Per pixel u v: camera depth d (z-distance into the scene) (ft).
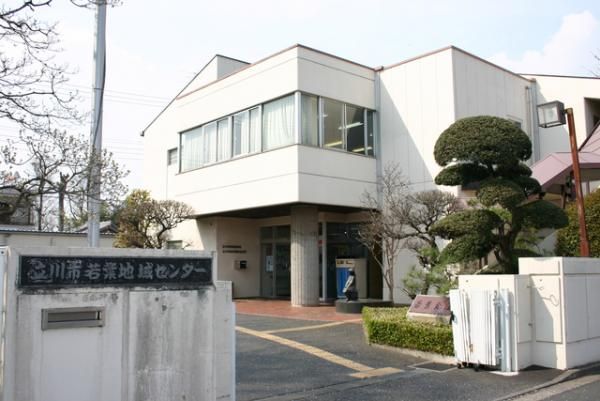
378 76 62.03
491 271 34.78
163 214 67.00
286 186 54.90
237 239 71.72
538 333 28.96
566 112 34.37
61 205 29.63
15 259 13.05
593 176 46.60
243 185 60.29
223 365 17.28
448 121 55.21
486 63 59.62
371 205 56.34
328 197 55.83
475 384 25.20
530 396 23.53
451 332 29.37
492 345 27.35
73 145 26.89
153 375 14.93
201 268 16.28
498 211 35.50
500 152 31.01
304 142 55.11
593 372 28.40
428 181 56.24
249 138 60.70
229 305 17.66
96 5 29.48
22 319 12.92
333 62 58.49
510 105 62.39
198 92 68.90
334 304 59.57
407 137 58.59
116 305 14.42
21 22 23.85
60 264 13.69
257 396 22.93
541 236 43.65
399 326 31.60
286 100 56.54
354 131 59.77
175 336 15.46
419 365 28.91
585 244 33.09
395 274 57.67
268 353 31.17
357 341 34.99
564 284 28.45
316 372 27.02
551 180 41.93
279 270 71.51
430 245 46.34
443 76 56.08
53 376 13.26
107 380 14.08
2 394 12.51
